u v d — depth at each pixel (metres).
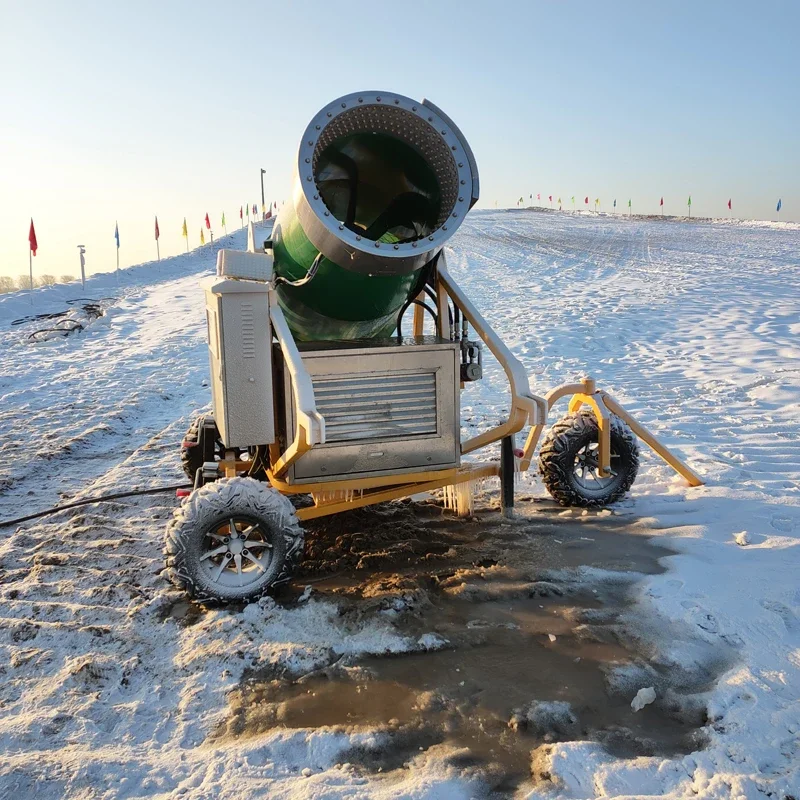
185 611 3.72
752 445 6.34
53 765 2.55
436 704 2.89
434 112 3.70
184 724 2.82
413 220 4.11
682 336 12.38
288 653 3.25
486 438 4.55
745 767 2.44
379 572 4.13
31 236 24.05
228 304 3.76
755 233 47.44
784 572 3.83
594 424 5.02
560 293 19.38
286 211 4.02
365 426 4.05
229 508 3.64
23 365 12.42
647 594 3.71
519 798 2.38
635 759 2.52
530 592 3.79
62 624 3.56
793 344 11.04
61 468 6.67
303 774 2.52
